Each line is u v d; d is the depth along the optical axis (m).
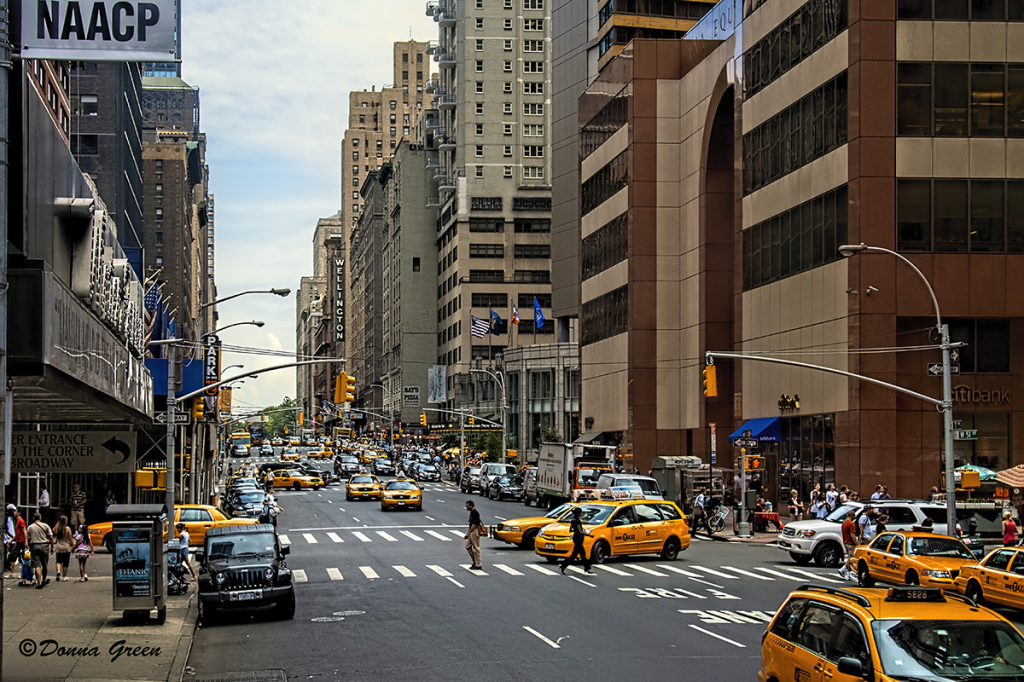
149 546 21.36
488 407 123.88
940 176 42.88
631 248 66.06
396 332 169.62
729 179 62.06
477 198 137.88
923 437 42.34
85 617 21.94
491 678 15.64
